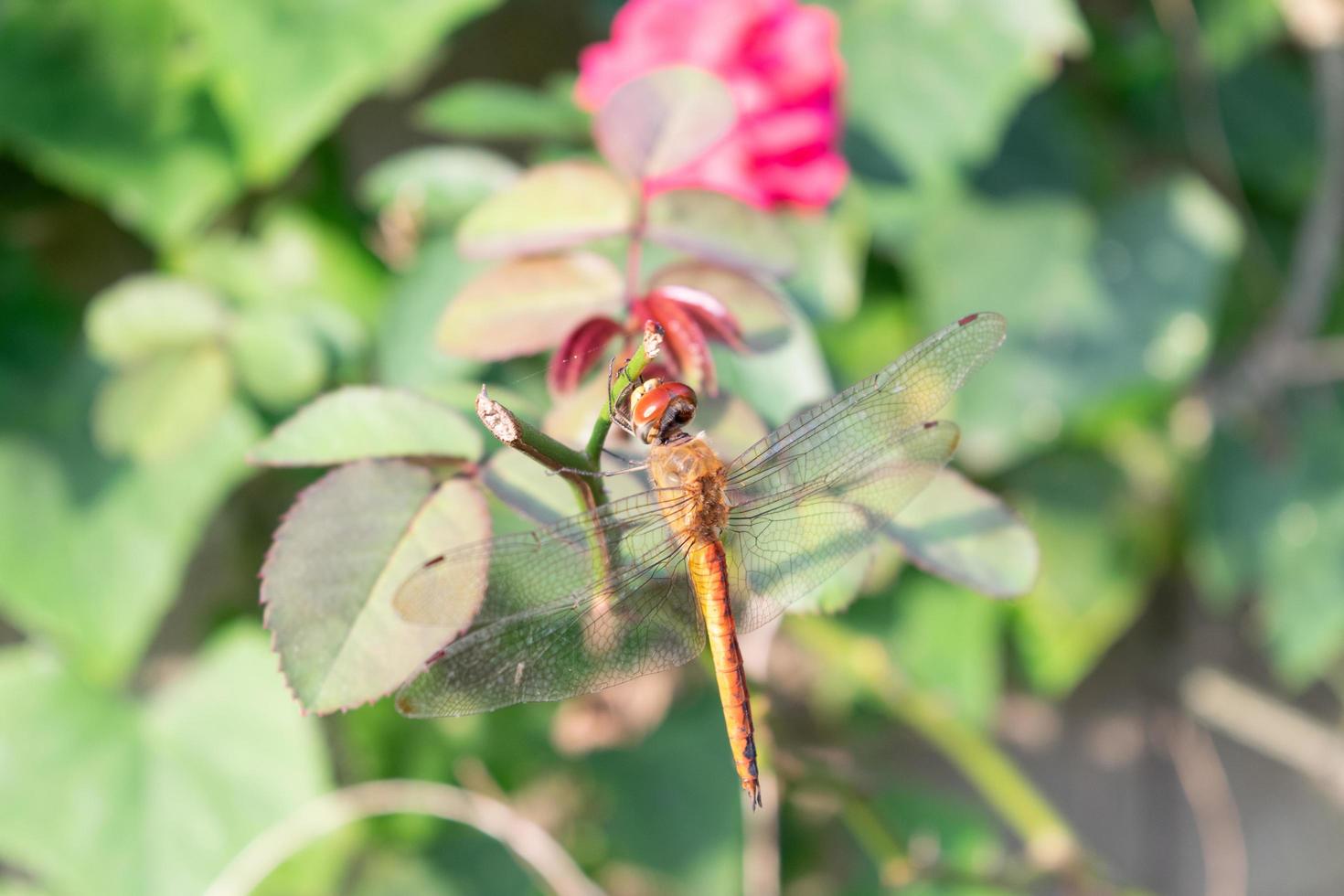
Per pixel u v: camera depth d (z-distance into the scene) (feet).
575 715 1.98
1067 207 1.99
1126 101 2.10
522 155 1.96
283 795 1.73
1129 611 2.20
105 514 1.69
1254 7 2.07
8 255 1.73
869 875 2.14
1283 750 2.61
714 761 1.98
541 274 1.41
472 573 1.31
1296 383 2.27
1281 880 2.84
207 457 1.70
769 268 1.41
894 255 1.91
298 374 1.65
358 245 1.74
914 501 1.42
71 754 1.71
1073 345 1.94
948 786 2.41
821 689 2.20
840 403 1.43
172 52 1.66
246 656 1.75
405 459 1.33
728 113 1.41
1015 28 1.76
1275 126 2.20
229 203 1.73
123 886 1.69
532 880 1.80
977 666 2.05
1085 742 2.60
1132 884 2.65
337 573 1.31
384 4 1.67
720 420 1.42
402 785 1.74
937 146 1.76
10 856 1.68
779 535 1.43
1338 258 2.23
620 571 1.40
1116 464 2.20
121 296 1.63
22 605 1.68
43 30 1.64
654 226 1.41
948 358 1.44
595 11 1.87
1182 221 2.00
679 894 1.93
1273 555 2.26
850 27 1.76
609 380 1.35
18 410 1.70
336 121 1.75
